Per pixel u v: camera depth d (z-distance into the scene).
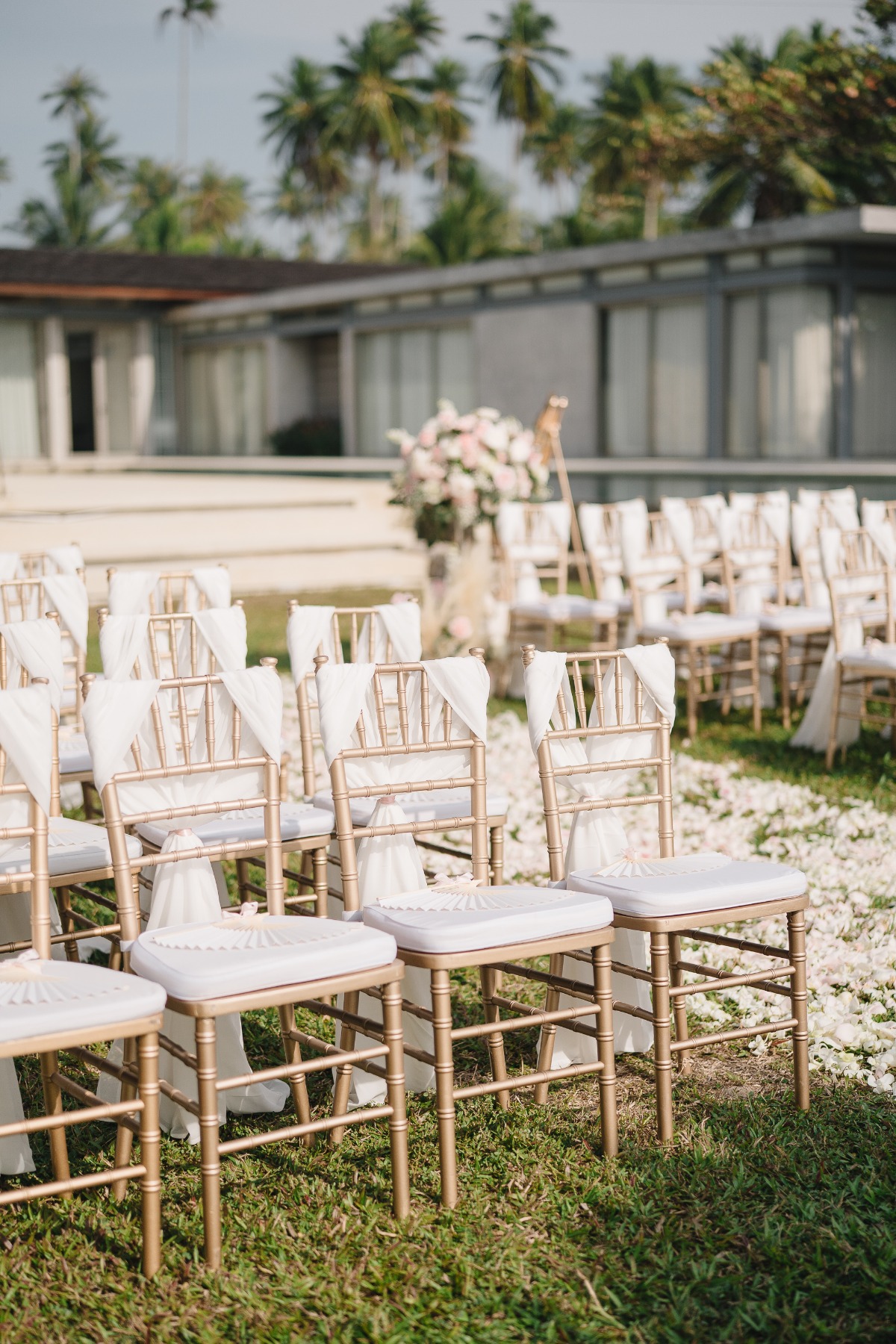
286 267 25.94
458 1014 3.94
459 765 3.55
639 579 7.84
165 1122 3.25
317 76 51.19
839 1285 2.60
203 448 23.16
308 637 4.03
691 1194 2.92
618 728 3.55
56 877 3.39
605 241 36.09
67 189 57.16
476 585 8.44
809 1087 3.35
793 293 13.84
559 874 3.46
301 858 4.25
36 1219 2.83
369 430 19.73
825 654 7.14
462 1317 2.51
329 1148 3.15
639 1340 2.46
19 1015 2.49
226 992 2.64
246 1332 2.47
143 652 3.91
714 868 3.39
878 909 4.65
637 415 15.70
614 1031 3.54
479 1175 3.02
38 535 11.95
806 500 8.43
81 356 22.92
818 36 27.02
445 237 36.00
